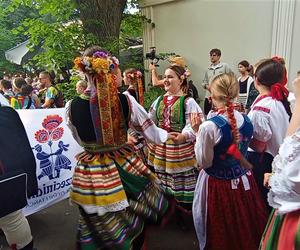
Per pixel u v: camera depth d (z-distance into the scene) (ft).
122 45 21.03
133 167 5.84
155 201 6.13
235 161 5.66
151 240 7.79
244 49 18.44
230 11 18.56
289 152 3.59
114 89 5.58
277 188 3.87
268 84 6.26
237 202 5.76
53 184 8.77
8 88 17.87
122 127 5.78
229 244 5.98
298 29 16.14
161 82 11.28
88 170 5.65
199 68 20.75
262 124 5.99
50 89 15.43
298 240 3.74
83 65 5.31
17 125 5.78
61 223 8.84
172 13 21.24
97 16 19.86
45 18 28.25
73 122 5.65
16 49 46.03
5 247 7.66
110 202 5.45
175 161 7.75
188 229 8.15
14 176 5.31
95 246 5.83
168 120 7.83
